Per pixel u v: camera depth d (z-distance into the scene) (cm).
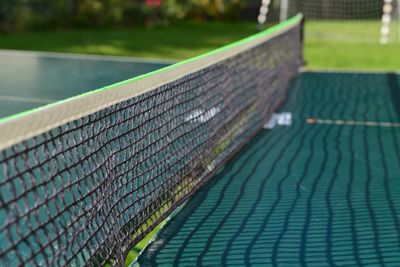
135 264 74
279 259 76
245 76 132
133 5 411
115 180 75
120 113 78
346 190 99
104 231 70
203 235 82
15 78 192
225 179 103
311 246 79
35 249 72
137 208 80
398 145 125
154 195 84
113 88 71
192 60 96
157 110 86
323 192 98
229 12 461
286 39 190
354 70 221
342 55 273
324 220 87
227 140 117
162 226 84
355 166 111
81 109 65
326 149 121
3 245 73
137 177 81
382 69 234
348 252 77
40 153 97
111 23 390
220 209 90
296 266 74
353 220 87
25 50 263
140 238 77
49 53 250
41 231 76
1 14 335
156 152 85
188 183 95
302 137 130
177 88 94
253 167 109
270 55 160
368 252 78
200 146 101
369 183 102
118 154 77
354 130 137
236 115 123
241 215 88
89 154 70
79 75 199
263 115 140
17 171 58
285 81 181
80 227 66
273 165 111
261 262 75
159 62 229
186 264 74
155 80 82
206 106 106
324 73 212
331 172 107
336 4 449
